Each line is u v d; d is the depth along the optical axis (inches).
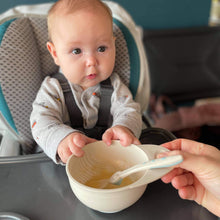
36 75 31.8
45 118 26.2
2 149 30.3
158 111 67.8
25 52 30.4
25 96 30.5
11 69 29.3
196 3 67.4
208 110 63.2
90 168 20.7
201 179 18.2
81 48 25.0
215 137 58.2
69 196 20.2
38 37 32.5
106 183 19.5
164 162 16.0
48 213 18.7
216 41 69.6
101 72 26.5
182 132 60.4
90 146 20.3
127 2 62.8
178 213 18.8
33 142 32.3
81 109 29.8
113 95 30.0
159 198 19.9
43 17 32.8
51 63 33.8
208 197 19.1
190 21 69.7
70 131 23.4
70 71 26.1
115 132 22.5
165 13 66.8
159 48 67.0
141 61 32.7
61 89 29.2
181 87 71.9
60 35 25.2
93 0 25.5
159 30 66.3
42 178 22.2
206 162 17.3
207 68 71.4
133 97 33.2
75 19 24.2
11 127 30.4
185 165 17.3
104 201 16.2
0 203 19.6
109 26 25.5
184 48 68.4
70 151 21.9
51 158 23.5
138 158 19.9
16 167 23.5
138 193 17.1
